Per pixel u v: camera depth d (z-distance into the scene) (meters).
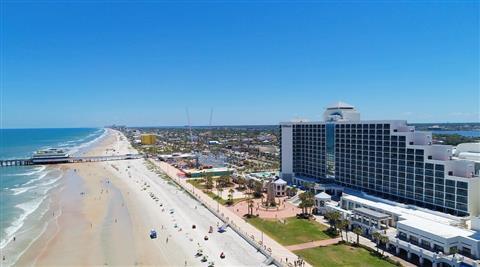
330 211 126.75
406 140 129.38
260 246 103.31
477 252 84.62
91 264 95.62
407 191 129.50
